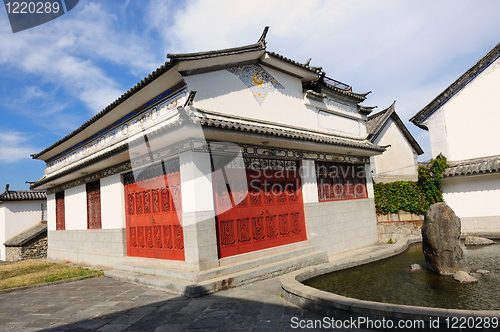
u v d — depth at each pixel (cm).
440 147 1530
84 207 1298
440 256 728
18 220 2072
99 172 1183
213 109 869
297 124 1132
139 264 952
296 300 585
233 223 873
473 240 1165
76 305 689
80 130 1266
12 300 779
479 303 525
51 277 1020
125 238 1053
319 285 717
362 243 1320
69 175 1269
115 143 1148
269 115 1030
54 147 1510
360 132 1461
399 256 1003
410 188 1466
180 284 710
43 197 2164
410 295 598
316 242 1103
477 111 1464
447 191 1462
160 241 909
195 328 511
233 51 895
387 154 2011
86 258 1255
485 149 1436
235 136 820
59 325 569
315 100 1223
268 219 973
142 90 928
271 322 512
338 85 1358
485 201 1382
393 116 2105
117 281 896
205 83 867
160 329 516
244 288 737
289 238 1026
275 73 1087
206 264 771
